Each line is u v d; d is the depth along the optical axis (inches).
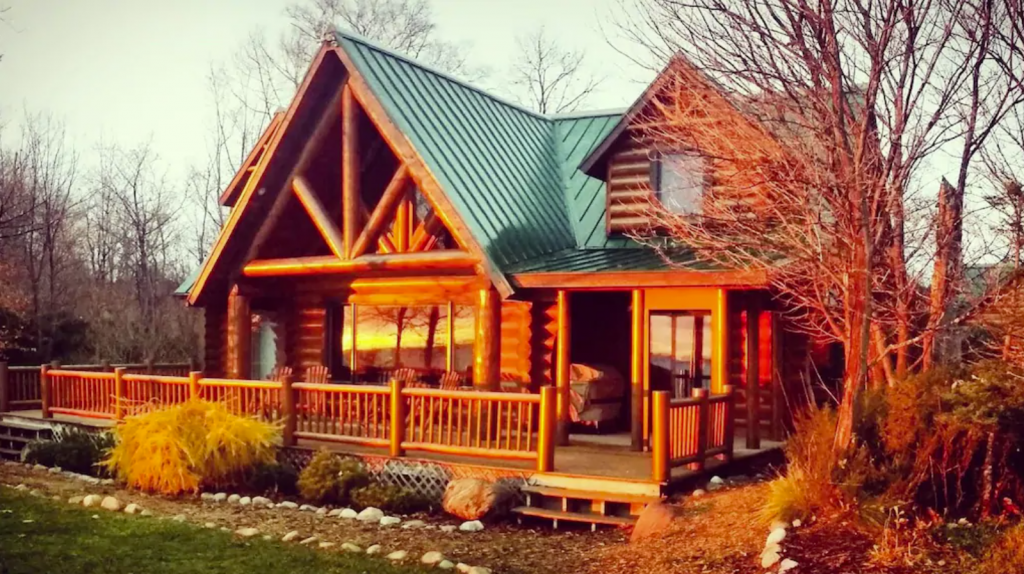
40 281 1460.4
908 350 440.1
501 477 479.8
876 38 346.9
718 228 454.6
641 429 551.5
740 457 514.3
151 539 379.9
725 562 324.2
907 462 348.2
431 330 661.9
